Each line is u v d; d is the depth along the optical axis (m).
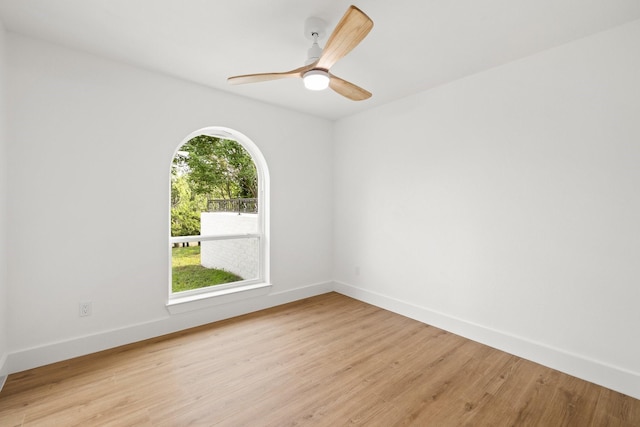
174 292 2.99
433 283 2.94
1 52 1.89
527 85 2.29
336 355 2.34
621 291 1.91
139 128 2.51
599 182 1.99
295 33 2.01
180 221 3.26
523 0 1.66
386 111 3.35
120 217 2.43
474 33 1.99
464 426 1.61
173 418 1.64
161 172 2.63
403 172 3.19
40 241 2.11
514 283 2.39
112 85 2.38
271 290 3.44
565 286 2.13
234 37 2.06
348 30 1.43
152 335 2.60
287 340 2.58
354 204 3.75
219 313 3.00
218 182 3.52
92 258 2.32
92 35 2.04
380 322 3.00
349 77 2.68
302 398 1.82
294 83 2.81
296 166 3.63
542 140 2.23
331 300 3.66
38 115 2.09
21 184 2.04
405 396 1.85
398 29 1.95
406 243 3.17
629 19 1.83
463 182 2.70
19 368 2.04
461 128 2.70
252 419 1.64
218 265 3.39
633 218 1.87
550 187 2.19
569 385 1.97
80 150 2.25
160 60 2.38
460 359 2.29
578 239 2.08
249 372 2.09
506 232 2.43
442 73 2.60
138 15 1.82
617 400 1.82
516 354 2.36
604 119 1.96
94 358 2.24
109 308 2.40
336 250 4.00
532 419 1.66
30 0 1.68
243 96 3.13
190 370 2.10
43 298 2.13
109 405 1.73
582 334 2.06
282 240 3.53
